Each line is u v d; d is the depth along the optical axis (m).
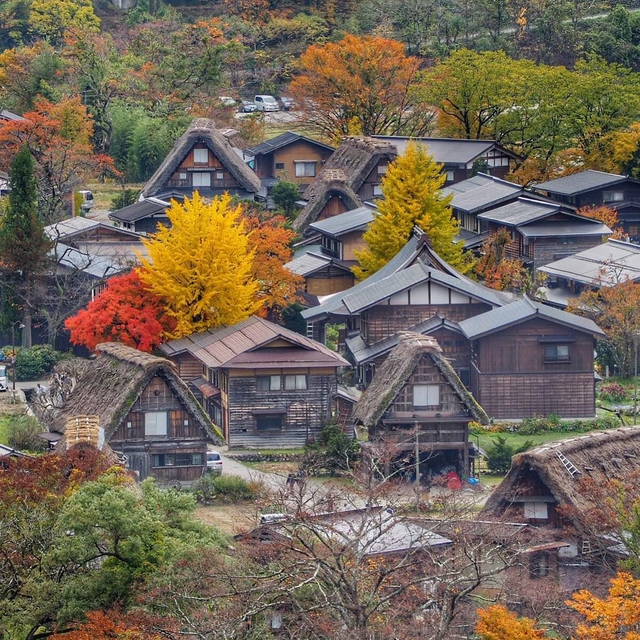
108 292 116.88
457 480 93.00
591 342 113.88
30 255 127.88
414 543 63.94
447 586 57.91
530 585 65.31
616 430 81.06
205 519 86.31
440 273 119.81
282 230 129.50
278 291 126.75
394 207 135.12
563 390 113.88
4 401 114.75
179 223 117.06
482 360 113.69
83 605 60.09
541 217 144.75
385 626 56.31
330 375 107.44
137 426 95.94
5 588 61.97
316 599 57.66
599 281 128.38
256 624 57.91
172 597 58.84
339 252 146.12
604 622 55.28
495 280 136.25
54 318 128.38
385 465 89.44
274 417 107.06
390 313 119.31
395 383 98.69
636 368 116.31
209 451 102.94
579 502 74.31
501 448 100.38
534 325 113.50
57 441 95.62
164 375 95.75
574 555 72.94
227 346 109.75
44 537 63.50
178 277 116.19
